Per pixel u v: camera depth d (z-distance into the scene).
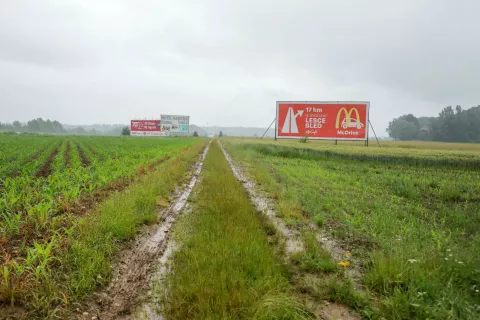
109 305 3.39
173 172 11.91
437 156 17.39
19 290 3.27
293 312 3.12
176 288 3.48
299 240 5.48
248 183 11.35
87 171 10.70
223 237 5.02
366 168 15.00
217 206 7.02
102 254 4.25
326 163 17.52
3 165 12.15
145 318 3.19
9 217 5.70
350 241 5.45
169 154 20.75
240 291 3.33
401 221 6.42
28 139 40.34
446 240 5.00
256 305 3.13
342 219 6.55
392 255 4.38
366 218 6.69
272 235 5.76
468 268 3.88
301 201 8.11
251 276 3.87
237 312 3.08
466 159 15.82
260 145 28.95
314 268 4.32
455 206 7.73
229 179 10.76
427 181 10.77
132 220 5.70
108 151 21.92
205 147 37.12
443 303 3.18
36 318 3.05
